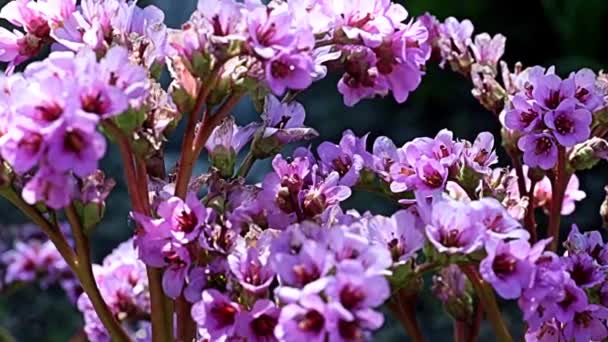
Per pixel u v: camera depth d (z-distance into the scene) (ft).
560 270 2.79
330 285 2.65
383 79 3.00
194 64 2.83
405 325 3.11
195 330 2.96
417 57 2.96
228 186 2.95
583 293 2.87
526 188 3.21
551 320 2.96
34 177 2.73
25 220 8.13
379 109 11.55
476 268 2.97
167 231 2.86
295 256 2.71
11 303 6.99
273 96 3.08
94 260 7.95
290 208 2.94
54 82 2.69
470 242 2.79
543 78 3.01
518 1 11.83
